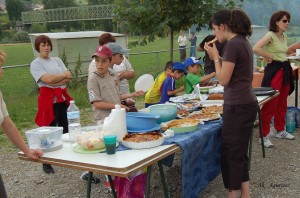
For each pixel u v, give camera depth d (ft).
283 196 12.34
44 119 13.76
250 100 10.04
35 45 13.92
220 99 14.40
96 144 8.54
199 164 10.17
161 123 10.71
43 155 8.45
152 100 15.74
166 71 15.51
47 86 13.76
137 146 8.57
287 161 15.26
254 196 12.37
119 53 12.25
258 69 24.23
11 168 16.02
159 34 23.39
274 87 16.75
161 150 8.50
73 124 9.61
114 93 11.56
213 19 10.19
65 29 174.50
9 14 248.11
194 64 16.49
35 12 195.72
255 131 18.70
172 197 12.42
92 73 11.43
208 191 12.87
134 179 10.49
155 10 22.26
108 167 7.48
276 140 17.92
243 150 10.31
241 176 10.43
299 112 19.75
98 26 135.95
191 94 15.40
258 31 30.48
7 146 19.08
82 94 30.22
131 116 9.80
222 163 10.62
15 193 13.51
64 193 13.26
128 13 22.67
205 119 11.10
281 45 16.42
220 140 11.24
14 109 26.58
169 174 14.11
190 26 23.32
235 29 9.93
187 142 9.21
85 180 14.07
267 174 14.06
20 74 57.26
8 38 191.21
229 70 9.79
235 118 10.03
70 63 35.45
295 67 21.42
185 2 21.98
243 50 9.83
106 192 13.03
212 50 10.53
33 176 15.03
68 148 8.97
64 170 15.43
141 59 61.36
